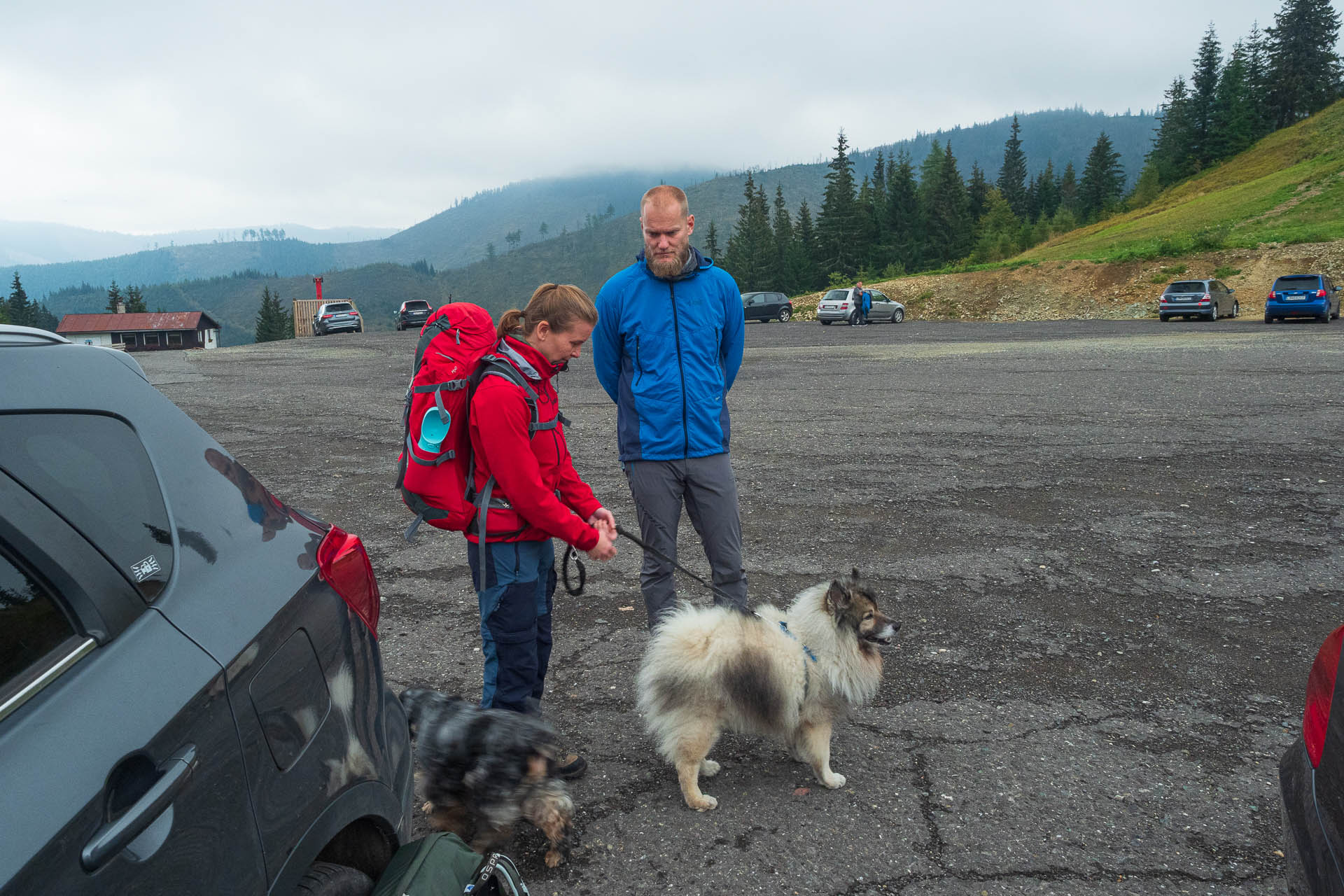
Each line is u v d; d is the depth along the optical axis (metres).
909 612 4.91
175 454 1.75
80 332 91.12
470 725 2.64
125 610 1.42
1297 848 2.03
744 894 2.63
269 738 1.58
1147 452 8.84
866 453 9.11
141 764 1.28
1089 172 117.50
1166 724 3.67
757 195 111.94
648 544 3.87
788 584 5.36
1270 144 88.94
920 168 118.25
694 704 3.06
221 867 1.39
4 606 1.25
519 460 2.80
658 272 3.60
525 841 2.92
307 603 1.84
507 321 2.93
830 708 3.22
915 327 34.84
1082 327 31.78
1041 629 4.66
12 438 1.36
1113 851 2.84
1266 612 4.83
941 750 3.49
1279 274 40.38
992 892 2.65
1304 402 11.69
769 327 36.94
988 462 8.58
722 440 3.82
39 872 1.08
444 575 5.52
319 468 8.69
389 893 1.81
